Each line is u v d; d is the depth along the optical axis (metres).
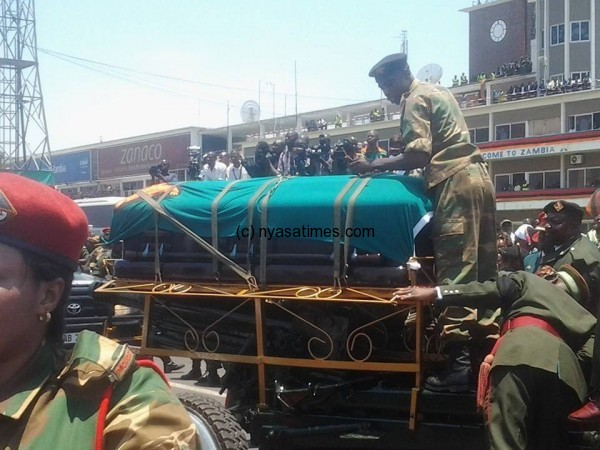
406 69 4.80
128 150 37.47
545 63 37.19
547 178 31.89
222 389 5.35
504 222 12.12
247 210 4.82
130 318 7.75
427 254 4.59
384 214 4.39
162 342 5.32
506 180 33.12
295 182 4.85
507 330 3.81
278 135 33.97
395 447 4.47
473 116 34.28
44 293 1.71
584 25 36.28
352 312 4.69
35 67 31.34
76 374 1.64
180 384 7.91
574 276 4.29
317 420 4.70
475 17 45.72
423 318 4.33
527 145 31.44
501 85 37.84
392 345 4.68
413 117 4.55
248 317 5.05
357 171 4.78
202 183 5.27
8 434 1.59
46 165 31.83
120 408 1.64
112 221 5.50
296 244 4.70
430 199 4.52
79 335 1.77
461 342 4.43
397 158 4.58
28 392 1.64
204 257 5.09
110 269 6.68
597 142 29.41
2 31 30.41
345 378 4.77
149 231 5.30
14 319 1.65
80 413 1.62
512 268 5.99
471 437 4.30
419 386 4.31
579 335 3.78
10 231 1.64
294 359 4.67
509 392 3.58
